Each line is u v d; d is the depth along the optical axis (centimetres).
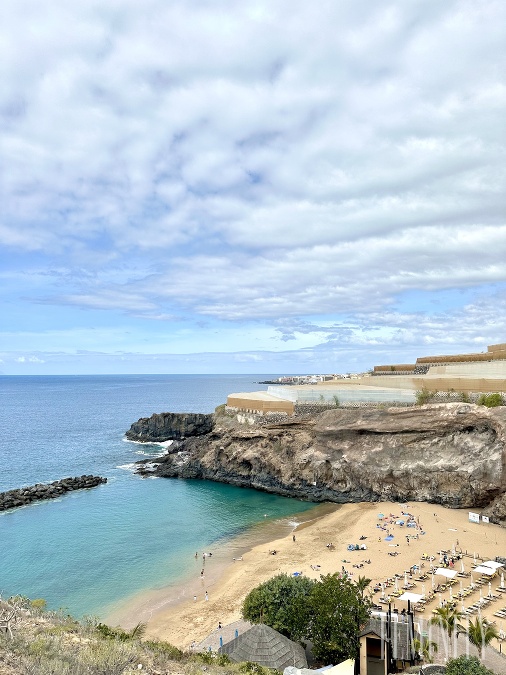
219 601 4750
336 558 5675
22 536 6712
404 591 4619
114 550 6228
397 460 8106
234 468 9962
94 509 8075
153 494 9138
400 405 9150
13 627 2080
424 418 8112
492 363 8981
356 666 3212
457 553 5538
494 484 7050
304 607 3606
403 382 10275
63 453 13412
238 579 5262
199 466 10456
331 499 8575
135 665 1970
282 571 5400
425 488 7788
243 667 2683
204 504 8469
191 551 6219
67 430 18238
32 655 1722
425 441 7988
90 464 11925
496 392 8081
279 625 3584
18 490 8844
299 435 9406
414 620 3938
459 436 7719
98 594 4984
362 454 8456
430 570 5109
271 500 8756
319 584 3741
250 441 9975
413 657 3241
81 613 4559
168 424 15175
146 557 6003
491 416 7369
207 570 5600
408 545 5938
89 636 2259
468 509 7344
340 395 9962
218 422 12938
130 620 4425
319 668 3238
